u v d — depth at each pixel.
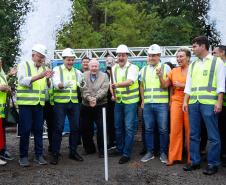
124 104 7.73
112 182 6.52
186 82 7.12
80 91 8.18
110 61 9.00
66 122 12.01
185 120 7.36
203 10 25.42
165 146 7.66
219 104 6.71
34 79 7.10
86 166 7.50
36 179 6.63
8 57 15.69
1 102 7.43
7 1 15.79
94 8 26.75
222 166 7.37
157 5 27.06
